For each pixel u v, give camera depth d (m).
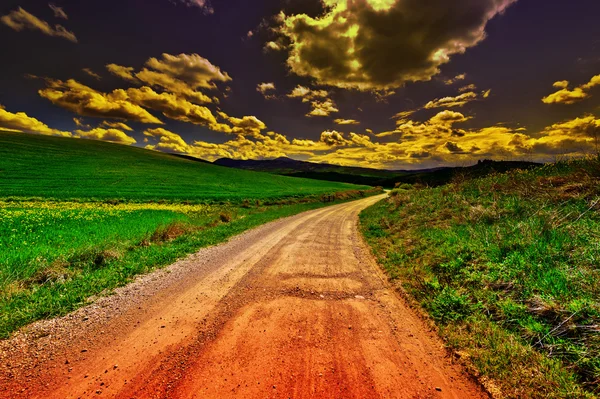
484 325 3.84
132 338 3.71
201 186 42.94
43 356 3.28
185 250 9.09
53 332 3.86
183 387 2.75
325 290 5.65
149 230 11.94
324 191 58.41
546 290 4.14
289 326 4.07
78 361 3.18
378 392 2.73
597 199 6.70
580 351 3.00
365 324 4.18
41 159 46.78
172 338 3.71
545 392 2.65
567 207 7.04
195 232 12.47
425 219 11.37
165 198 31.64
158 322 4.18
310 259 8.20
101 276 6.19
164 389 2.72
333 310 4.68
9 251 7.70
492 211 8.58
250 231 13.70
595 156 8.85
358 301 5.11
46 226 11.98
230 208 27.56
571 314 3.49
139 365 3.11
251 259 8.15
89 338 3.70
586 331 3.23
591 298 3.70
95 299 5.05
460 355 3.33
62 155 51.84
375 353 3.41
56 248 8.48
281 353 3.36
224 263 7.71
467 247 6.52
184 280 6.21
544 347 3.27
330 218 19.86
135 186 37.38
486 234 6.94
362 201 42.94
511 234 6.52
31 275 6.00
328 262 7.88
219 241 10.97
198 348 3.46
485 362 3.13
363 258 8.45
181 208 25.33
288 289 5.67
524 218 7.35
